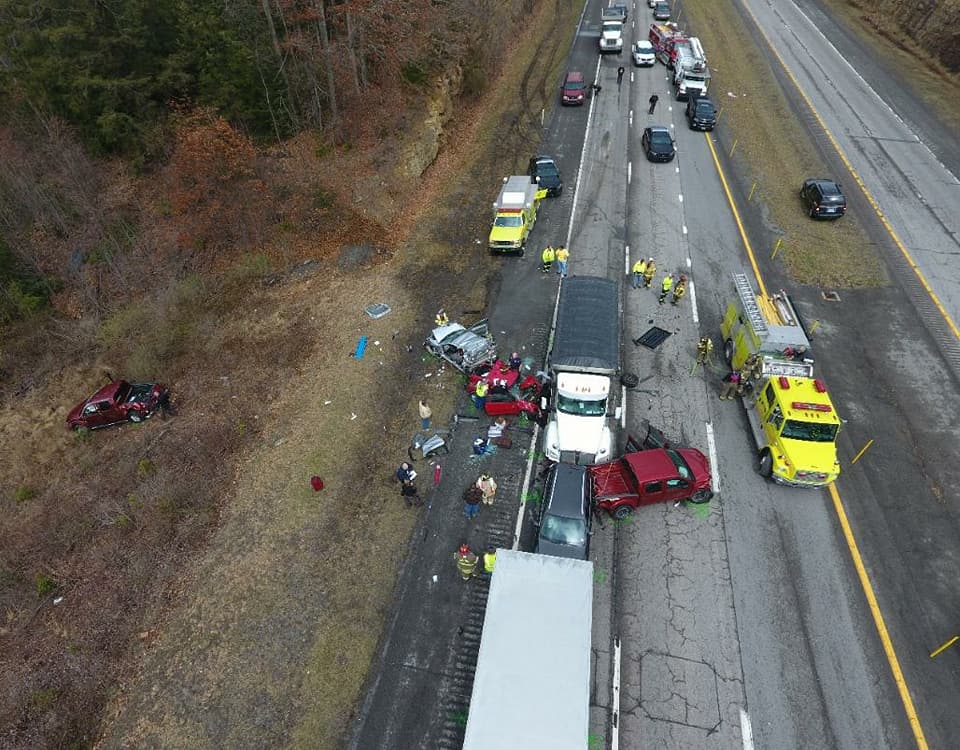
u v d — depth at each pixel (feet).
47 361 89.10
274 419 69.72
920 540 53.36
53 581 57.26
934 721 42.01
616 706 43.47
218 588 52.54
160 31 100.94
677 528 54.75
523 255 93.30
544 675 38.19
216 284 92.94
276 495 60.03
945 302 81.25
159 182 103.35
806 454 55.83
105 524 61.67
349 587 51.57
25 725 45.91
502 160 117.80
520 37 165.89
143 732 44.06
